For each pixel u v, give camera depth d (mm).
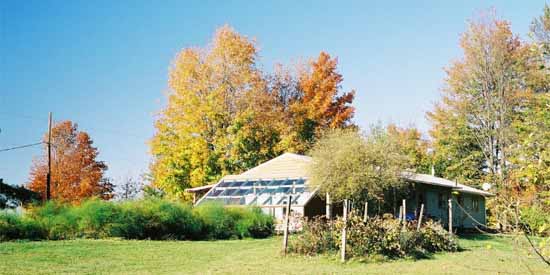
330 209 25656
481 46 37656
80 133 45656
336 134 27344
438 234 17906
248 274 11922
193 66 37375
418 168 42750
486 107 38188
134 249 15961
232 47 38000
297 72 44188
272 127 40094
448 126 40500
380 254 14883
